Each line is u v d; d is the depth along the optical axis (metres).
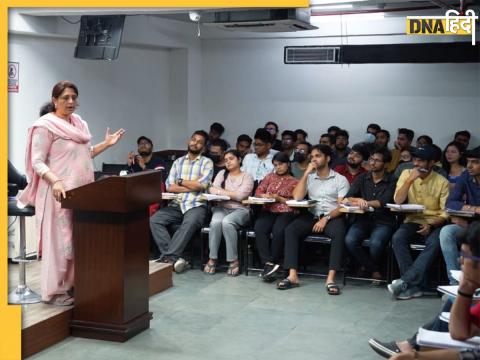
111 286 4.45
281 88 9.75
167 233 6.56
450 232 5.45
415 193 5.90
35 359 4.16
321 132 9.56
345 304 5.47
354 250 5.95
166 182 6.83
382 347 3.83
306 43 9.48
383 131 8.65
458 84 8.79
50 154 4.50
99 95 8.59
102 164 8.08
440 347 2.89
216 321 5.00
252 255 6.92
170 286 5.93
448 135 8.89
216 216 6.45
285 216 6.21
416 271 5.61
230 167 6.60
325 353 4.36
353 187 6.21
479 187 5.48
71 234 4.55
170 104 9.99
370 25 9.02
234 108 10.05
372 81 9.22
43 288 4.59
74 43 8.06
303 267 6.56
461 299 2.88
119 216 4.38
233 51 9.96
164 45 9.34
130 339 4.55
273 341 4.58
